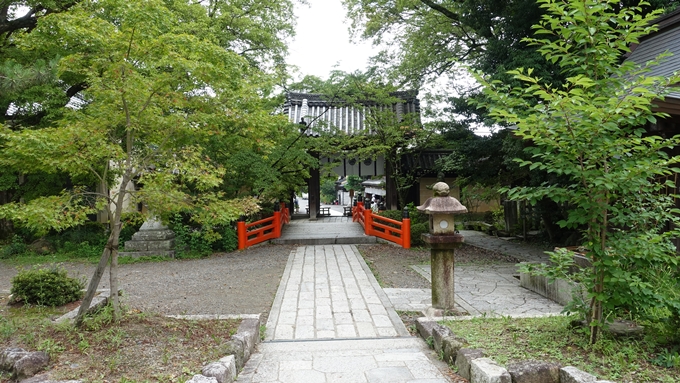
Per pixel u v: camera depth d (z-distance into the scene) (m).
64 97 12.22
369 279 9.27
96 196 5.51
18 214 4.14
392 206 18.12
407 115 15.23
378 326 6.11
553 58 4.45
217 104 5.24
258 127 5.82
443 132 14.77
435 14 15.67
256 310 7.05
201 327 5.04
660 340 3.96
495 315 6.15
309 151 17.47
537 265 4.63
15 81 8.28
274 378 4.06
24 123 13.23
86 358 3.96
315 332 5.86
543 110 3.83
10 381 3.60
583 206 3.86
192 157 5.17
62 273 7.22
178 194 5.09
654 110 6.27
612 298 3.83
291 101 19.45
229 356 4.09
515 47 11.30
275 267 10.84
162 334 4.64
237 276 9.91
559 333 4.47
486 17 11.99
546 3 4.21
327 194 59.19
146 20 4.46
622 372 3.46
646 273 4.03
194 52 4.97
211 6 14.94
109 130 5.07
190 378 3.56
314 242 14.40
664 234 3.88
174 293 8.35
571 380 3.36
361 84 14.76
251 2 15.58
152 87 4.90
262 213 16.23
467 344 4.32
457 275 9.73
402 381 3.95
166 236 13.04
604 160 3.84
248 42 15.63
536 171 10.90
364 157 16.52
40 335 4.46
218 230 13.68
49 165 4.59
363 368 4.29
